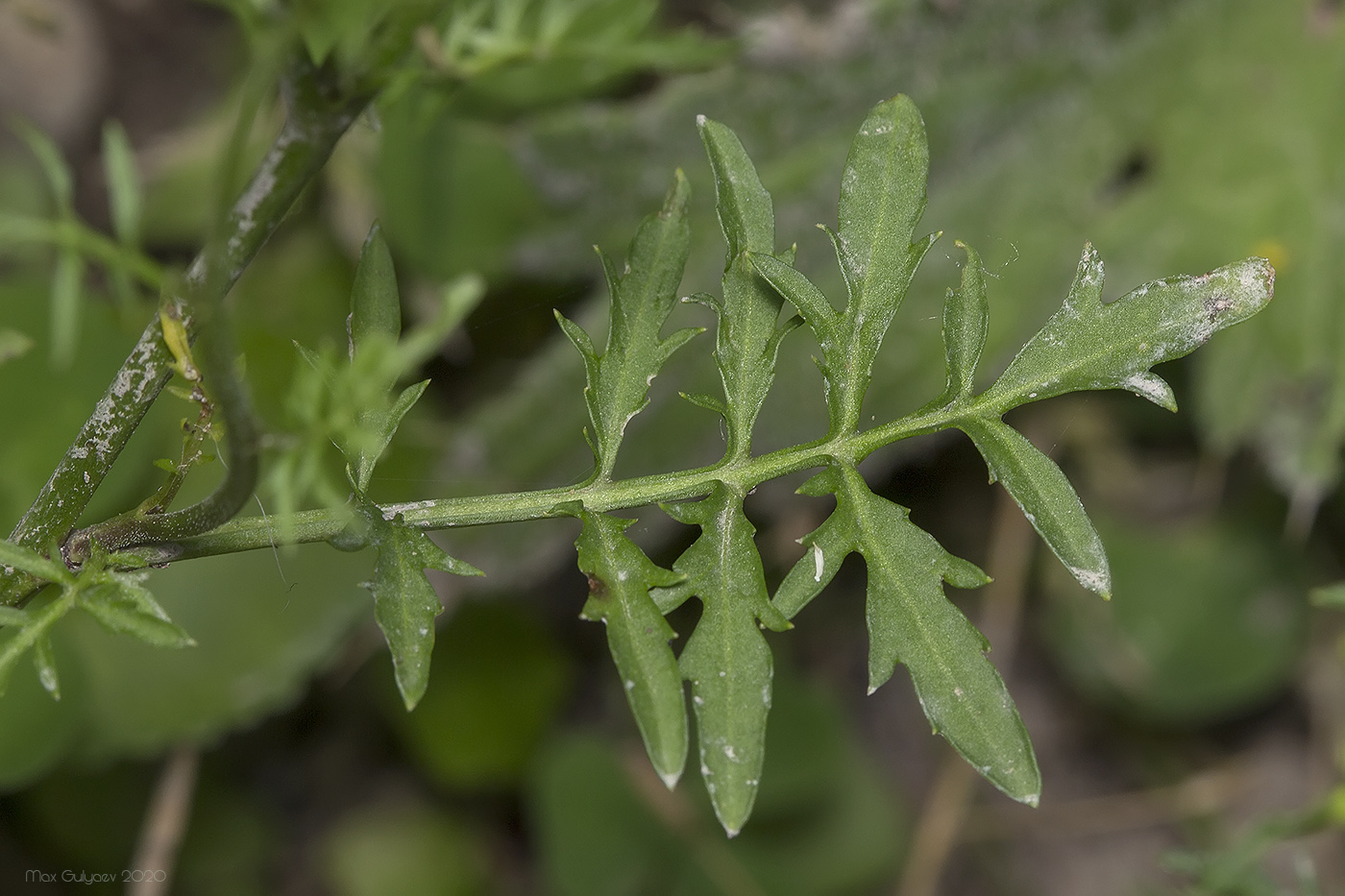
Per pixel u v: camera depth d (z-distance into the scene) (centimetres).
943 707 34
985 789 70
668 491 34
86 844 58
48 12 45
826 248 49
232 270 33
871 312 34
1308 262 48
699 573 34
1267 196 49
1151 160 51
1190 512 66
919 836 66
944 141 50
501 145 48
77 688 46
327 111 33
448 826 63
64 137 54
